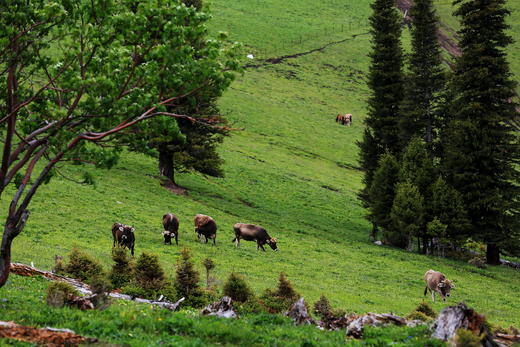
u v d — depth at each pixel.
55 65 29.98
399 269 83.50
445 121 115.00
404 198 101.56
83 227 74.94
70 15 29.00
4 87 30.42
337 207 131.88
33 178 92.00
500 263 102.44
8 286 35.16
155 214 91.00
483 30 102.19
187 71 28.78
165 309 31.58
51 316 26.33
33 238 63.66
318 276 70.50
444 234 96.75
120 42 29.11
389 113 125.38
